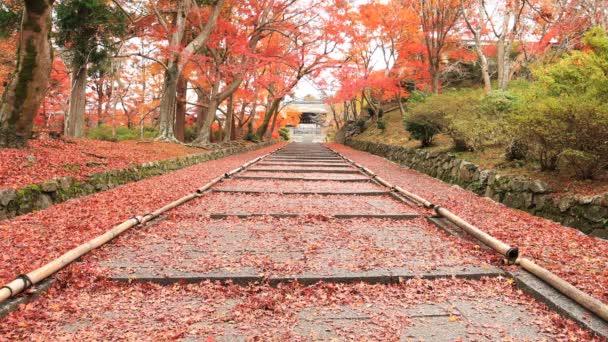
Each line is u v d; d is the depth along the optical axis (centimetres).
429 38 1958
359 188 1069
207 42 1830
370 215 730
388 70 2327
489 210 785
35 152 928
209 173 1336
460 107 1298
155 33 1758
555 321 351
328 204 843
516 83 1440
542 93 838
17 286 366
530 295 408
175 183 1080
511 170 921
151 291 404
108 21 1498
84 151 1108
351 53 2392
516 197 816
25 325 329
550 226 650
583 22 1415
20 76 880
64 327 331
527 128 771
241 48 1816
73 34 1500
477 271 457
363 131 3231
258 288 410
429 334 328
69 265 452
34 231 573
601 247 538
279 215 727
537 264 467
